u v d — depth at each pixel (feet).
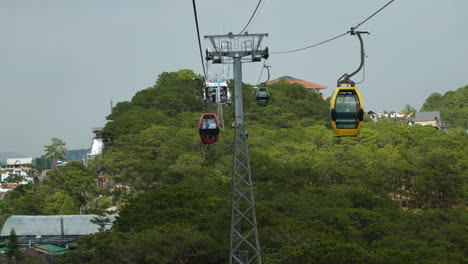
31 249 229.66
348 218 205.67
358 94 102.53
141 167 335.47
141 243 159.84
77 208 338.75
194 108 530.68
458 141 411.75
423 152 374.84
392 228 205.67
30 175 606.14
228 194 223.51
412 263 150.20
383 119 633.20
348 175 315.17
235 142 135.23
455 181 325.21
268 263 142.92
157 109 515.50
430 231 209.77
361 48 98.94
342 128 102.83
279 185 249.75
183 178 260.21
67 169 382.22
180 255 157.89
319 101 631.15
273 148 366.63
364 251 148.56
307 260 142.00
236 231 124.47
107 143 444.55
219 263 159.33
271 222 179.11
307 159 334.65
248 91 581.12
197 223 182.39
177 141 376.48
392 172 330.34
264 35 147.13
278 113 533.96
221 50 146.61
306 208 213.05
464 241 204.13
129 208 206.08
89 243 172.55
